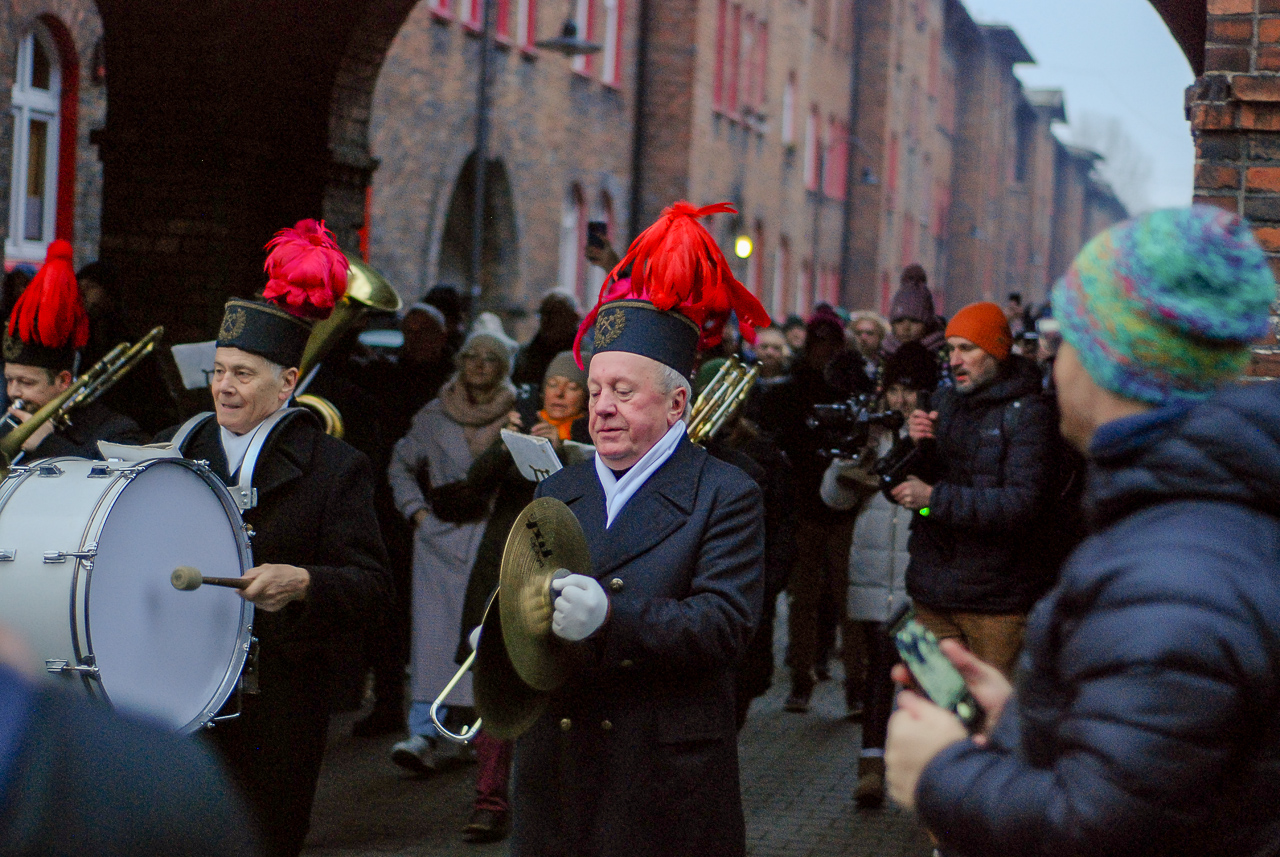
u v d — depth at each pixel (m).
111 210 10.04
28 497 3.41
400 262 18.09
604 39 23.91
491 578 5.59
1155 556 1.70
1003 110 56.03
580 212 23.50
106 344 6.70
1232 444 1.72
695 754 3.20
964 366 5.30
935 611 5.39
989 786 1.80
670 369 3.36
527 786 3.26
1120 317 1.79
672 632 3.08
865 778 6.20
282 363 3.92
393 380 7.97
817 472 7.75
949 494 5.23
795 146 32.16
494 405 6.62
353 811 5.92
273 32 9.82
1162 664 1.64
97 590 3.32
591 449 5.25
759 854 5.59
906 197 42.25
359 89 10.21
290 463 3.89
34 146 15.12
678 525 3.30
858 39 37.91
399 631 7.10
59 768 1.16
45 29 15.03
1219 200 4.97
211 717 3.62
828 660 9.01
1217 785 1.67
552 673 3.05
